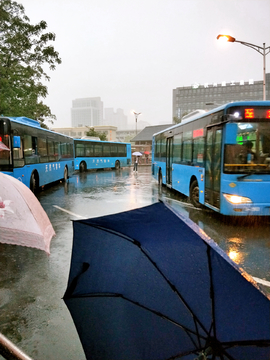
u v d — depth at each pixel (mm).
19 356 1742
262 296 1577
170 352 1521
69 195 11766
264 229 6633
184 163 10086
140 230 2012
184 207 9188
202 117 8148
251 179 6383
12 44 19656
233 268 1679
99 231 2137
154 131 64875
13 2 19547
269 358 1460
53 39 20688
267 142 6422
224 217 7805
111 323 1680
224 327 1516
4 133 8766
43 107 24141
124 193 12391
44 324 3064
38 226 3246
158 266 1786
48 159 13594
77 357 2590
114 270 1902
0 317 3189
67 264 4629
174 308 1629
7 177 3543
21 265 4594
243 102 6414
